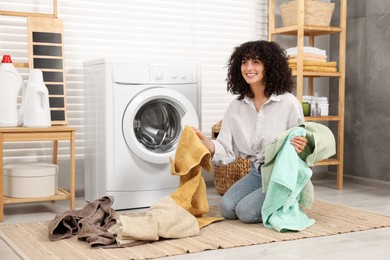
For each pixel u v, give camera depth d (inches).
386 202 139.5
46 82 133.3
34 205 136.1
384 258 87.5
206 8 163.9
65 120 134.9
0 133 115.6
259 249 92.7
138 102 127.0
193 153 110.0
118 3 150.6
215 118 166.9
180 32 160.1
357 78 171.5
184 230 99.7
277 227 103.8
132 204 129.9
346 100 176.2
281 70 112.3
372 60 165.6
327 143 107.4
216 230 105.9
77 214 104.8
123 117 127.3
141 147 128.3
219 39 166.7
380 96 163.2
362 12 168.9
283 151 104.3
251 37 172.7
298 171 105.8
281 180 102.1
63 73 135.6
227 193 117.4
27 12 133.8
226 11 167.5
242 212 110.7
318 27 157.8
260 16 173.9
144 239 94.9
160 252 90.1
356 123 172.7
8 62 125.5
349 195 150.1
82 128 147.3
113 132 127.2
